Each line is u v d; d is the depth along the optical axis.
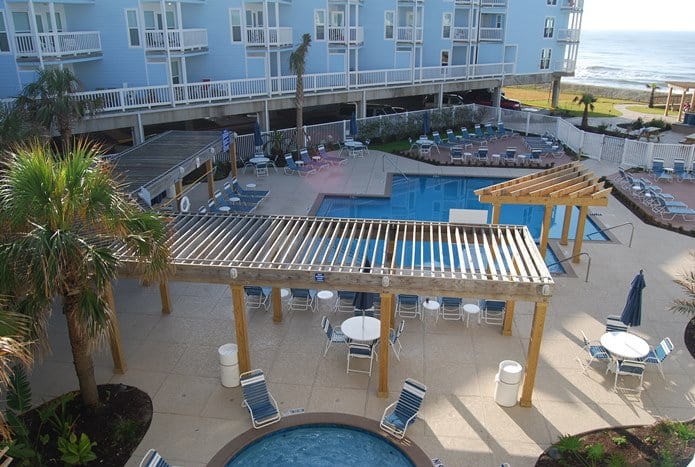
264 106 29.20
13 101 20.67
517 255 10.52
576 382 10.85
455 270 10.86
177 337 12.34
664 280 15.24
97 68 27.23
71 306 8.76
